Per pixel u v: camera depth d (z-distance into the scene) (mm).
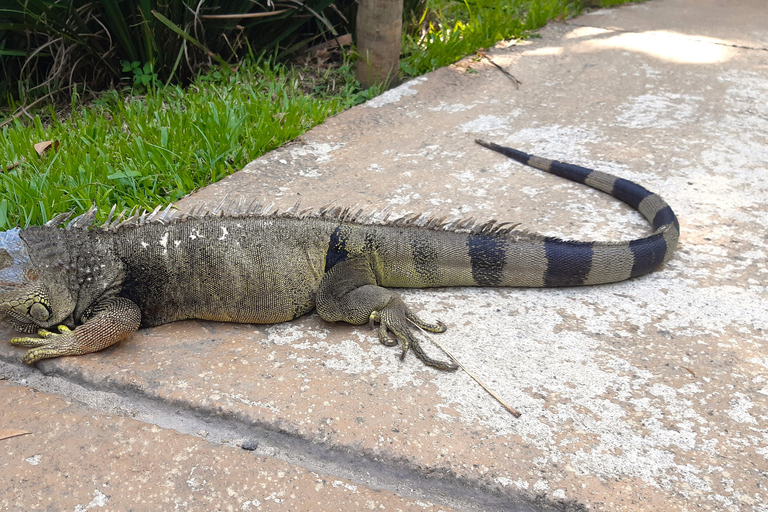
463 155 1464
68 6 1657
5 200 1206
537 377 991
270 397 960
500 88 1783
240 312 1063
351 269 1086
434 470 898
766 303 1105
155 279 1041
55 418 943
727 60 2018
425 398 963
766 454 915
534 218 1265
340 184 1355
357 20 1760
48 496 873
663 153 1460
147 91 1702
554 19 2428
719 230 1245
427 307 1099
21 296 992
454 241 1119
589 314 1087
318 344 1040
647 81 1820
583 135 1533
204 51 1697
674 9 2695
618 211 1292
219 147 1413
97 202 1251
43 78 1793
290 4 1844
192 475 894
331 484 892
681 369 1005
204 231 1057
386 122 1598
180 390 966
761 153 1474
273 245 1066
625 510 865
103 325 1003
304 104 1600
